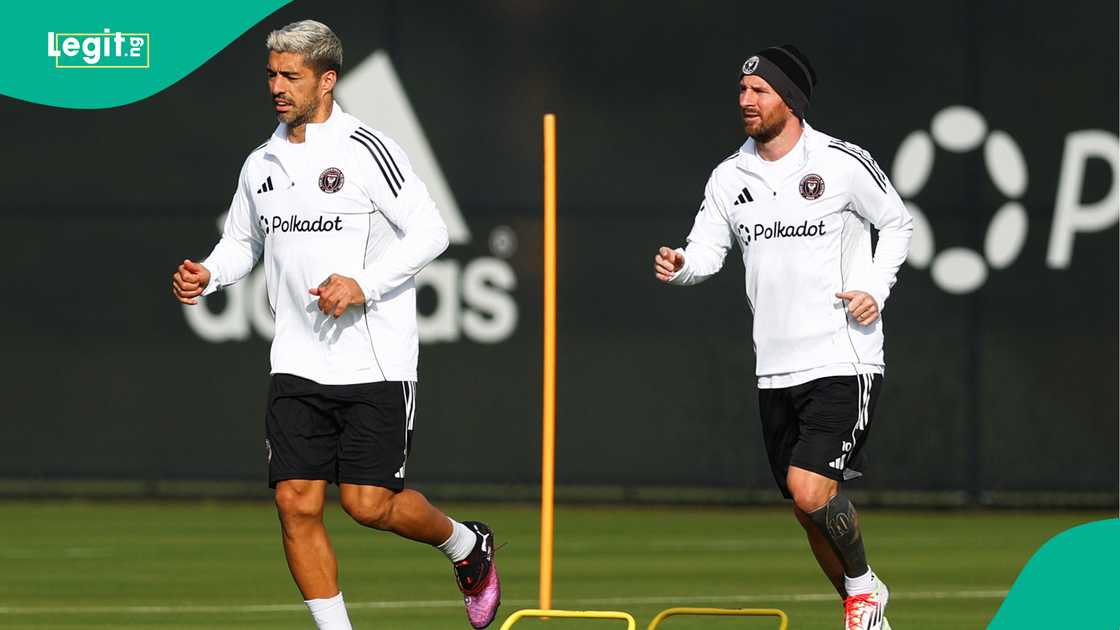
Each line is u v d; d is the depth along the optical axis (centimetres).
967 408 4959
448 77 4984
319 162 2286
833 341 2430
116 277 5059
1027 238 4931
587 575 3744
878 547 4284
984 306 4944
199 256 5041
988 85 4919
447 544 2462
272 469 2308
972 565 3928
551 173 2961
